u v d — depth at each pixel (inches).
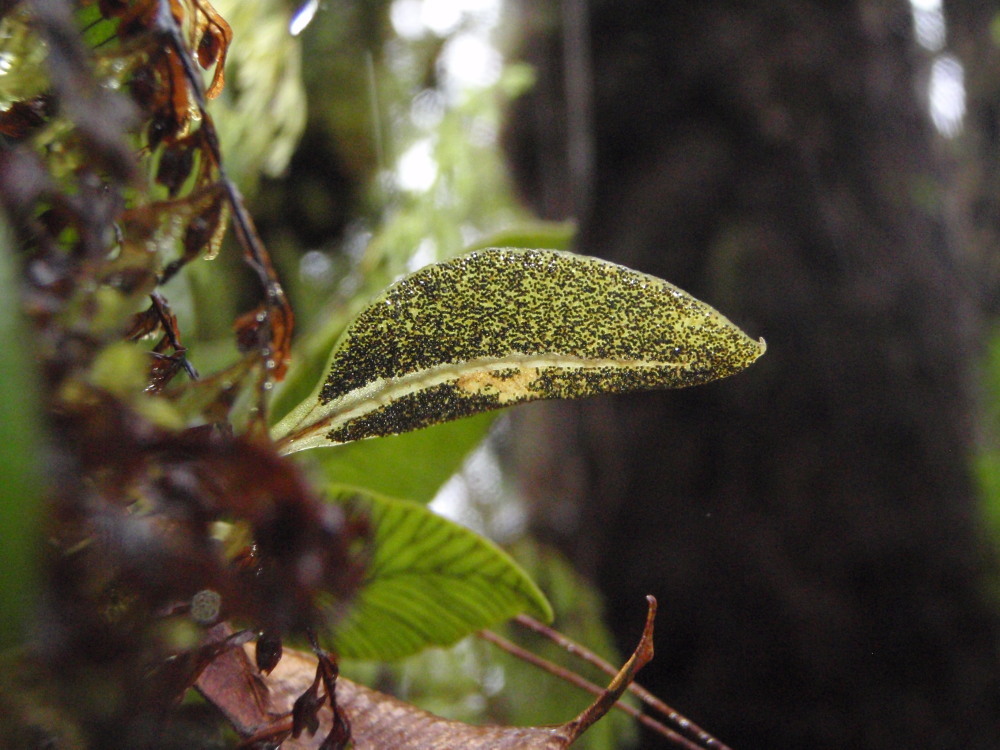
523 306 6.3
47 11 4.4
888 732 31.4
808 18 35.9
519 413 38.4
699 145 35.4
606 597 33.9
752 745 31.7
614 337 6.2
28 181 4.4
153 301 5.6
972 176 56.3
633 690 8.1
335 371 6.3
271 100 17.1
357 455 10.0
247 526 4.9
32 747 4.3
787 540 32.6
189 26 5.6
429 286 6.3
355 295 23.6
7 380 3.7
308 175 29.7
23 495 3.7
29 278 4.5
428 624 8.1
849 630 31.9
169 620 4.6
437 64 33.1
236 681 6.1
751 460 33.2
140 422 4.4
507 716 25.1
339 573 4.6
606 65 36.1
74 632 4.3
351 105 29.2
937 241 36.9
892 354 34.1
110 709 4.3
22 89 4.9
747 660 31.8
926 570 32.7
